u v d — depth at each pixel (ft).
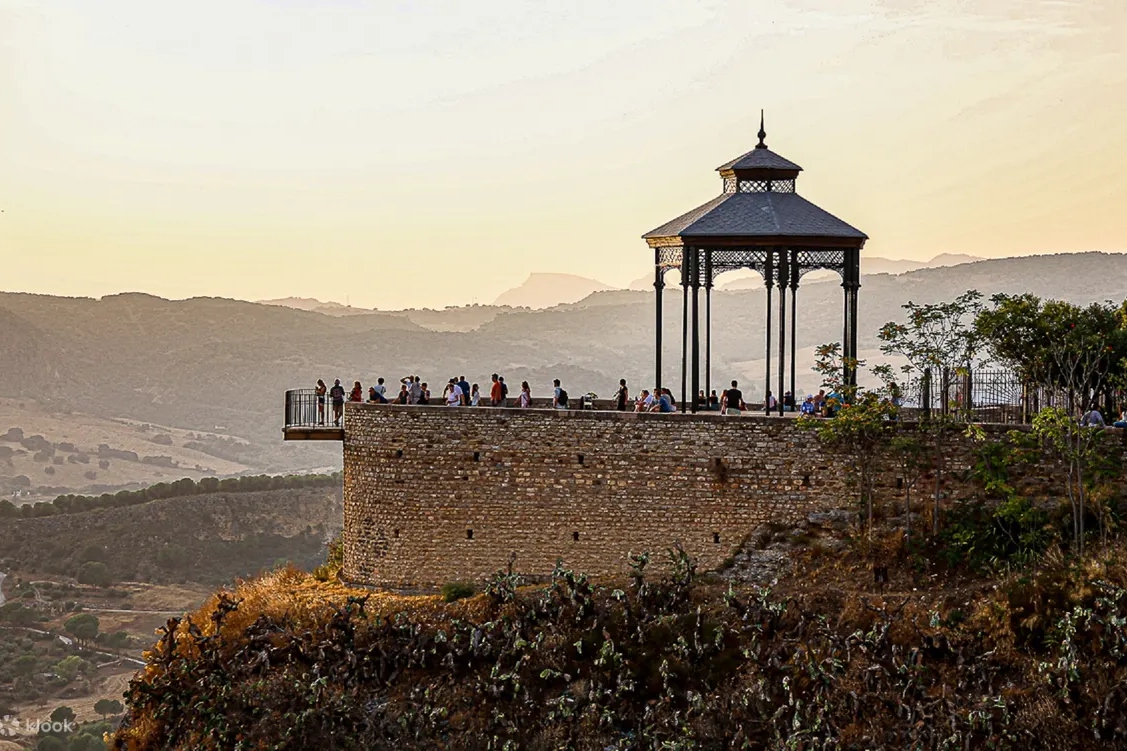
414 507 147.43
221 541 481.87
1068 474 135.85
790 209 152.25
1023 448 136.87
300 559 474.90
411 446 147.54
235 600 149.38
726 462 141.08
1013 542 134.00
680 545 140.97
